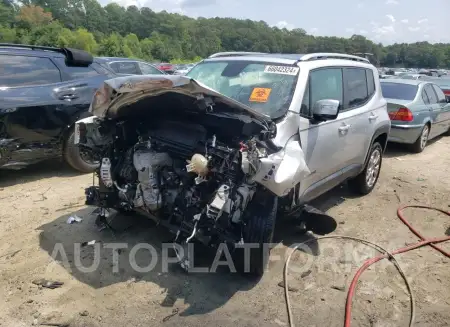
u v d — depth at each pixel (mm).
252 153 3219
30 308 3176
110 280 3586
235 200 3301
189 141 3543
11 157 5539
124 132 3932
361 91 5516
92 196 4176
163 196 3602
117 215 4699
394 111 8914
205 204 3377
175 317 3180
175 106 3492
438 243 4715
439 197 6305
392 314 3395
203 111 3361
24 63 5777
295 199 4129
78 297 3330
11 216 4746
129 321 3104
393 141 9039
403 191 6500
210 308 3314
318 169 4438
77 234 4336
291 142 3787
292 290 3621
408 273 4027
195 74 4812
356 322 3271
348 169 5293
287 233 4680
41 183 5938
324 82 4625
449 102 10938
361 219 5277
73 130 6047
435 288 3799
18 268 3689
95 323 3062
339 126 4727
